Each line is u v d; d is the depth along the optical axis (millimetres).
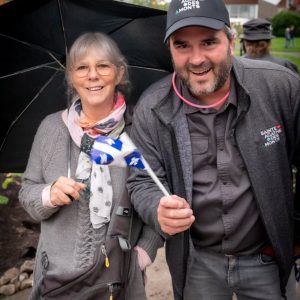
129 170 2082
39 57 2430
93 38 2084
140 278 2109
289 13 19297
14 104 2492
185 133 1929
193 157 1949
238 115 1861
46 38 2359
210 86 1836
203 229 2045
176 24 1781
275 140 1907
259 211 1930
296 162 2107
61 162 2086
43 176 2139
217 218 2000
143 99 2035
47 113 2578
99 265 1942
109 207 2029
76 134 2070
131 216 2062
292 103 1942
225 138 1908
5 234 3732
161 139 1972
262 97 1892
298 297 2803
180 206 1640
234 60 1932
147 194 1938
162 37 2322
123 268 1989
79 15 2275
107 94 2086
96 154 1873
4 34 2262
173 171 1972
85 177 2037
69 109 2164
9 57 2346
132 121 2092
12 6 2066
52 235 2062
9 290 3268
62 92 2539
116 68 2113
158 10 2188
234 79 1890
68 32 2361
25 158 2656
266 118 1889
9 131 2562
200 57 1804
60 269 2004
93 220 2010
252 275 2115
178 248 2041
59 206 2027
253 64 1958
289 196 2023
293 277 2285
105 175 2043
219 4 1815
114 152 1857
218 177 1942
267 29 5352
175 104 1954
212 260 2146
